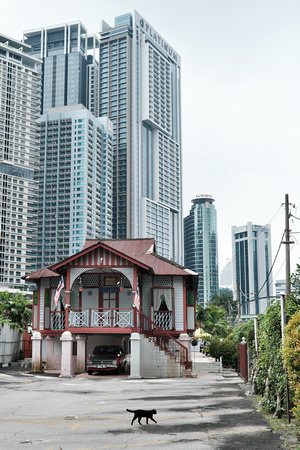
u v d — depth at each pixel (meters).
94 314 26.38
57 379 22.86
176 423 10.70
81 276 27.22
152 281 28.19
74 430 10.09
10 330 35.31
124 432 9.82
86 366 27.94
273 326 11.88
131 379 22.80
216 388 17.92
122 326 25.66
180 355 25.77
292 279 11.75
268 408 11.91
